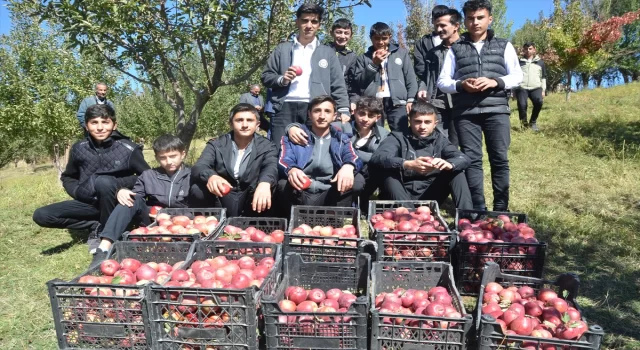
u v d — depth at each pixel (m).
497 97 5.11
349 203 4.88
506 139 5.19
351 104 6.49
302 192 4.71
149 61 6.58
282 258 3.56
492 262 3.38
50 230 5.85
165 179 5.04
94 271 3.36
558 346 2.60
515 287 3.31
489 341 2.68
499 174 5.28
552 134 10.90
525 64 11.68
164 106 18.27
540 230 5.15
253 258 3.63
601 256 4.52
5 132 11.45
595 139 9.84
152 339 2.83
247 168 4.73
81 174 5.15
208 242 3.65
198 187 4.77
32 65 10.81
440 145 4.91
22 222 6.27
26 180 13.42
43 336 3.35
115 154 5.16
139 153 5.30
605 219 5.52
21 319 3.57
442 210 5.87
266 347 2.83
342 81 5.90
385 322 2.79
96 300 2.87
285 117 5.86
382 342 2.78
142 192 4.99
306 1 6.68
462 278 3.68
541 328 2.80
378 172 5.28
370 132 5.55
